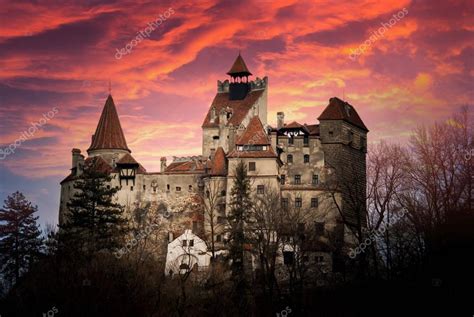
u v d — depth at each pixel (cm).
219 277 11050
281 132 15475
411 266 10350
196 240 13662
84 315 9244
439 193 11556
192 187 15300
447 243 9931
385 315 10200
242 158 14550
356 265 11644
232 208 13225
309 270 12588
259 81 16900
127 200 15450
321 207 14600
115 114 16650
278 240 12150
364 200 13962
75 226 12594
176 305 9431
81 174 14938
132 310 9344
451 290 9725
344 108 15575
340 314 10431
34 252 11262
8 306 9512
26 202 15288
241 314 10306
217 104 16875
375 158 13862
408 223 12012
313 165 15112
